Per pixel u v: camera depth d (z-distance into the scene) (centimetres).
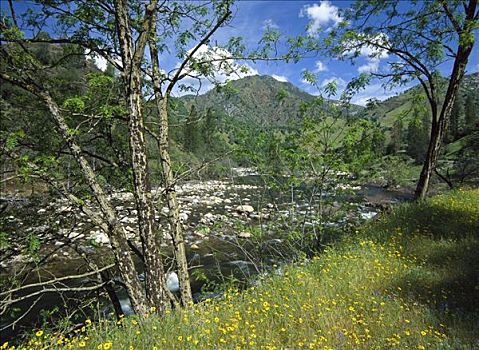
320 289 571
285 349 409
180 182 736
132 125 568
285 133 843
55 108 566
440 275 614
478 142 2336
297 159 826
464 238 792
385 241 853
